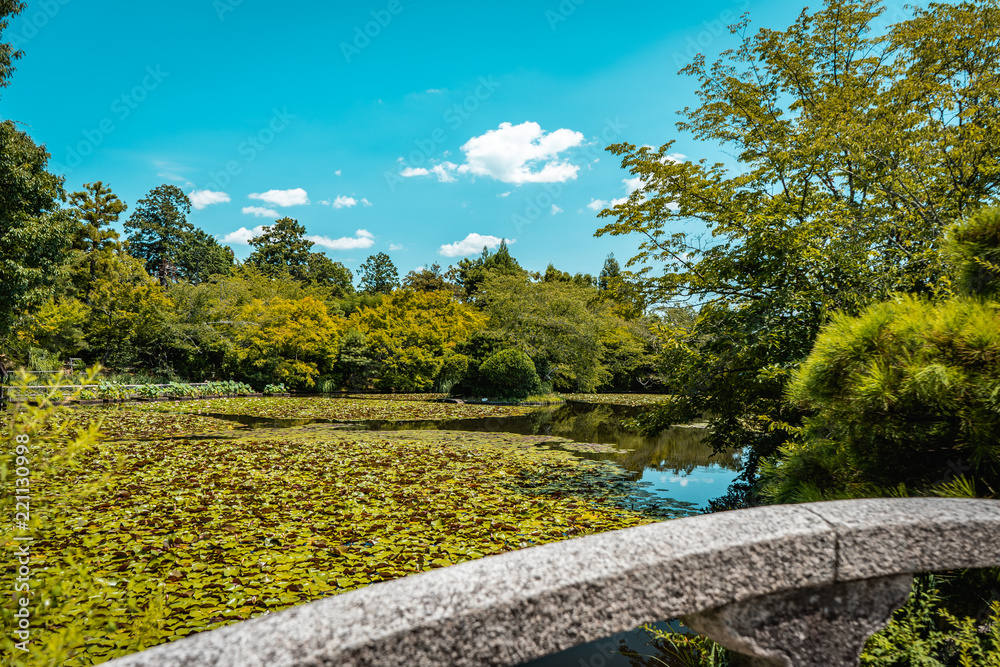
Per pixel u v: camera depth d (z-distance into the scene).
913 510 1.20
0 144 13.60
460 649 0.86
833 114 6.90
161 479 6.90
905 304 2.33
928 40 7.02
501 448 10.16
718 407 6.68
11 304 13.91
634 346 27.97
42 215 14.77
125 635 2.89
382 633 0.83
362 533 4.87
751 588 1.03
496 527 5.10
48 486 5.63
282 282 36.28
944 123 6.50
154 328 23.67
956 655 1.86
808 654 1.09
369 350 27.16
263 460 8.35
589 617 0.94
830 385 2.33
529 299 27.03
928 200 5.89
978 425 1.89
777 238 6.02
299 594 3.54
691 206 7.80
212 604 3.35
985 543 1.16
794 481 2.82
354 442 10.50
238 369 25.20
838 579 1.08
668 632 3.04
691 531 1.08
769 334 5.83
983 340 1.90
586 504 6.21
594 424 14.77
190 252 47.56
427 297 32.00
